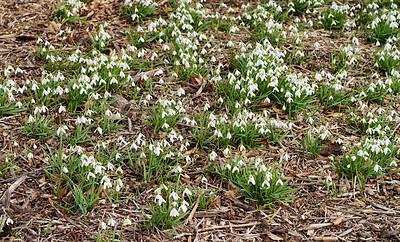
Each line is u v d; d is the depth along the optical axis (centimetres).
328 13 420
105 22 397
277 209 320
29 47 388
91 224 309
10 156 330
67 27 405
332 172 334
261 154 340
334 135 350
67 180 319
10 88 359
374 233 312
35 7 422
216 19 412
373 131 347
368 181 330
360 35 412
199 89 369
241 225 313
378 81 368
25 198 315
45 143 337
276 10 418
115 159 331
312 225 314
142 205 317
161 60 384
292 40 399
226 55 390
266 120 355
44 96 355
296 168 336
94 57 369
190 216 314
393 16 401
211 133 346
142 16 414
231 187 325
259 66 372
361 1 442
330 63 390
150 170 326
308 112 362
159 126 346
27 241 303
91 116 348
